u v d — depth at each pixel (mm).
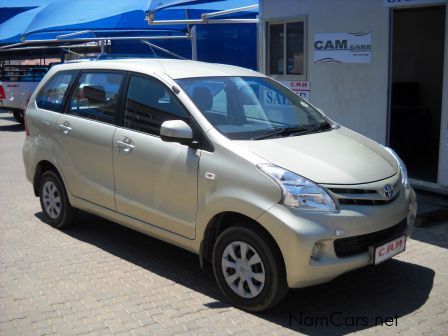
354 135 5090
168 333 3877
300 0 8492
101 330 3934
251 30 12430
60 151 5812
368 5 7535
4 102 17328
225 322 4031
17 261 5281
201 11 11508
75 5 12320
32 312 4227
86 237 5961
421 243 5645
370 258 4035
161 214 4695
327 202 3855
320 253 3842
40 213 6918
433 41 9789
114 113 5246
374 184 4109
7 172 9719
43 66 17656
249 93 5055
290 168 3992
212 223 4312
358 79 7816
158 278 4863
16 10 17922
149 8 8953
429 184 7129
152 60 5625
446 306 4293
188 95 4656
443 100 6777
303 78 8641
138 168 4852
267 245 3924
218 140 4297
